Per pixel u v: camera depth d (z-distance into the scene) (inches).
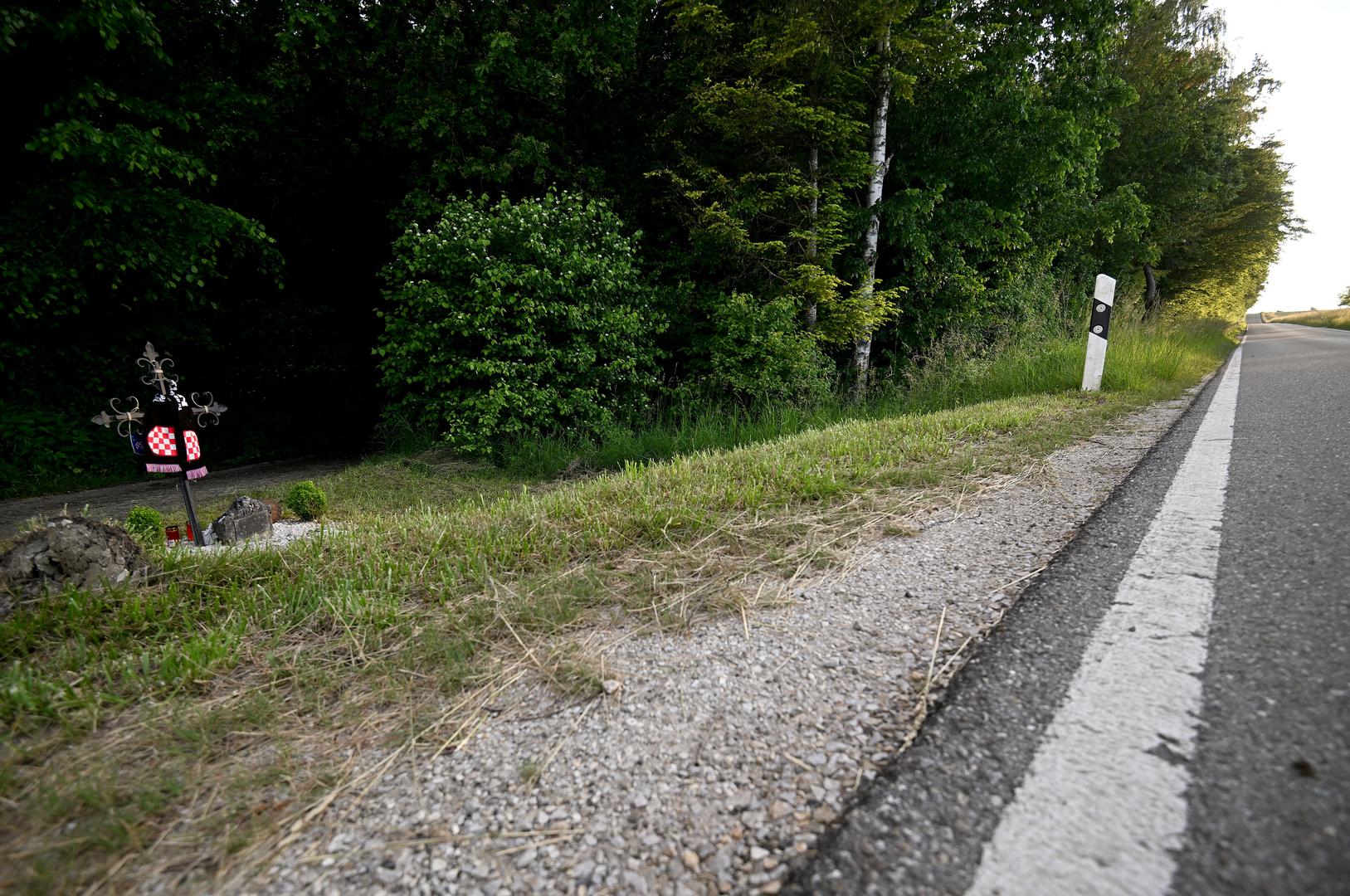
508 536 132.4
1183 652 70.4
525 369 362.6
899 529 124.4
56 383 398.0
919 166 493.7
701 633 89.6
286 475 376.8
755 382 416.5
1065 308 589.0
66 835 59.4
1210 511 115.7
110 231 352.5
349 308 592.1
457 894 50.5
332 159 497.0
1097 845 47.3
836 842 51.2
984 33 434.3
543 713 74.8
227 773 68.1
